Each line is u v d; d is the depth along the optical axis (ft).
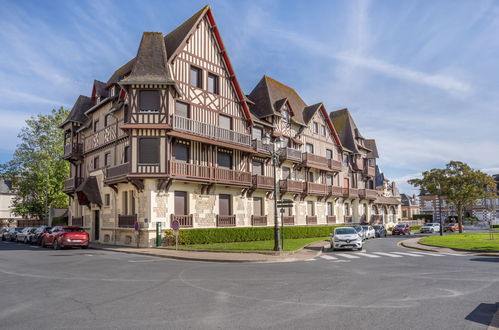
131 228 82.07
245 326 21.40
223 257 59.00
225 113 94.68
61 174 143.33
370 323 21.97
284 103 113.70
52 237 83.51
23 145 140.67
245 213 99.19
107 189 93.71
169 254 63.67
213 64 93.25
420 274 40.86
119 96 86.07
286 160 113.50
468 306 26.13
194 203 86.17
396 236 139.74
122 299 28.55
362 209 161.27
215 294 30.22
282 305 26.40
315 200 130.11
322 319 22.80
